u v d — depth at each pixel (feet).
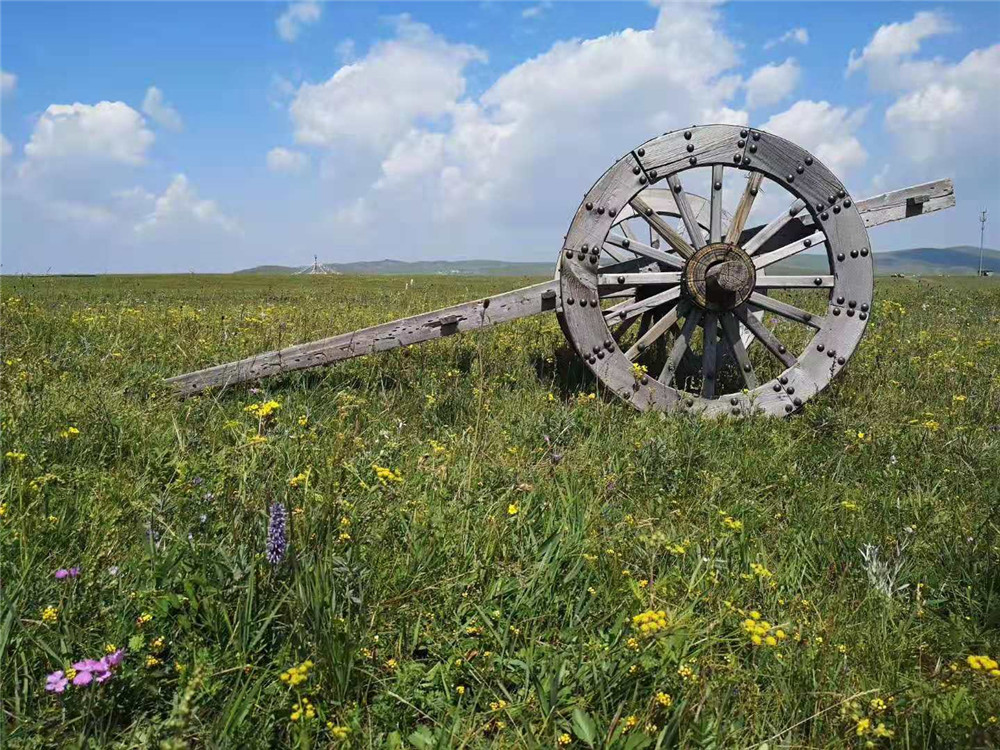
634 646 8.52
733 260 20.33
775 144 20.34
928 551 12.57
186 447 14.46
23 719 7.32
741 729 7.93
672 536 11.98
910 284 83.51
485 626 9.60
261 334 27.81
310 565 8.91
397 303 52.19
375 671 8.66
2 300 31.94
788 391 21.09
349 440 14.61
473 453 13.76
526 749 7.55
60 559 10.09
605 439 17.48
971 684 8.89
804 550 12.28
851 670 8.98
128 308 37.04
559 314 20.77
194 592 8.96
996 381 24.21
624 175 19.93
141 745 7.12
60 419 15.49
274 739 7.64
